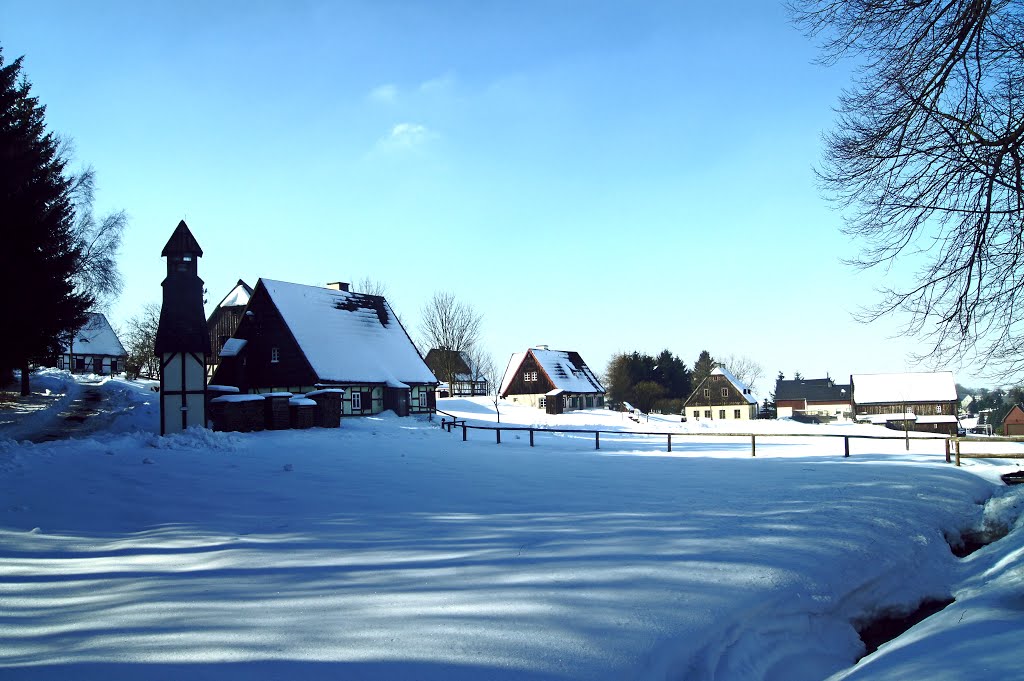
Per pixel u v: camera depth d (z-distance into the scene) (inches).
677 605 288.4
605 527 444.8
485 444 1127.0
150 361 2893.7
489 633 251.3
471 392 3484.3
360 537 425.7
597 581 312.7
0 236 1015.6
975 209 453.7
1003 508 578.6
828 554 391.9
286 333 1665.8
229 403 1129.4
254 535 440.5
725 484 667.4
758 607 300.4
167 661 225.8
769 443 1300.4
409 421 1622.8
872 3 460.8
